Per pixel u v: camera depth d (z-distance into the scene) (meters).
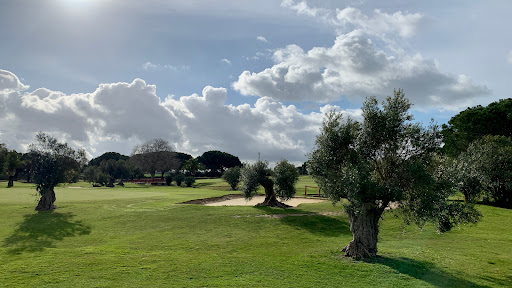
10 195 52.75
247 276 15.60
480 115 56.38
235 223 31.58
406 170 18.33
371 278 15.78
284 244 24.02
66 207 39.53
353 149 20.34
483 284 15.78
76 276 15.32
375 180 19.00
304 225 31.05
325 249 21.84
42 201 37.69
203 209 37.97
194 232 28.20
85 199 48.28
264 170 43.56
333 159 20.39
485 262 19.92
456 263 19.31
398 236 27.88
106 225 30.78
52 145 39.00
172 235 27.11
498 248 23.86
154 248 22.52
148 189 83.69
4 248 22.06
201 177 158.62
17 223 30.73
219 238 26.08
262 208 39.44
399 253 21.30
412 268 17.66
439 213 18.05
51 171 37.69
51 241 24.86
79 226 30.20
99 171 106.50
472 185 20.44
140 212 36.31
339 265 17.77
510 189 44.31
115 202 44.38
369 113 19.94
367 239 19.83
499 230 30.16
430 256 20.78
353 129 20.44
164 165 141.62
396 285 14.96
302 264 17.91
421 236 27.78
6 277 15.14
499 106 56.47
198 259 18.78
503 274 17.47
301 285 14.53
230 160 166.75
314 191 68.25
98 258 18.77
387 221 32.53
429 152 19.36
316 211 38.03
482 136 51.25
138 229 29.34
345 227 30.56
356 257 19.31
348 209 19.11
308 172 21.41
